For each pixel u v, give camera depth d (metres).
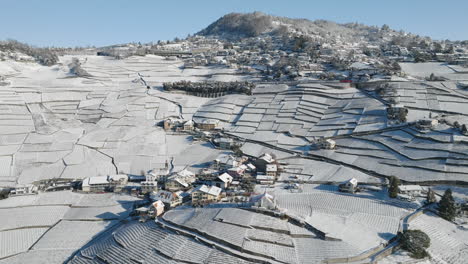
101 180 120.44
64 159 140.88
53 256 84.00
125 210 104.75
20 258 83.38
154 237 83.12
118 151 148.75
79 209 106.44
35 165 136.50
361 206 95.31
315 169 124.12
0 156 141.50
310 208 92.81
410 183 108.81
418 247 76.94
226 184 113.31
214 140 155.38
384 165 119.19
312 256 73.88
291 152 138.75
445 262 76.12
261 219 84.38
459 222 90.19
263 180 115.38
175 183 114.00
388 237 81.06
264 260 72.25
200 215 88.50
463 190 102.56
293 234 79.94
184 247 78.00
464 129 122.88
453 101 154.00
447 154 114.81
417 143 124.75
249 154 140.50
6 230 94.56
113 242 85.06
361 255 74.06
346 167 122.88
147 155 145.25
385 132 138.25
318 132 150.62
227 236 78.56
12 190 117.19
